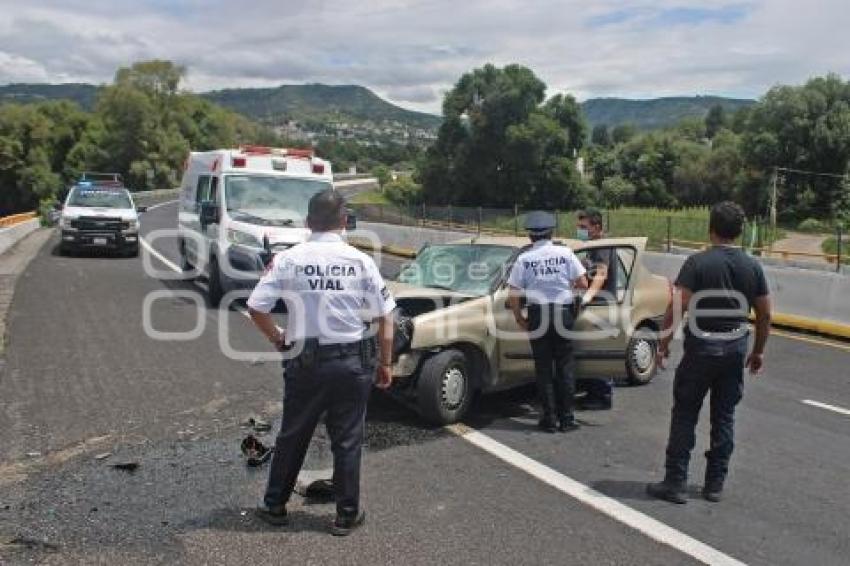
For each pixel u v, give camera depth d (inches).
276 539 179.3
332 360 177.6
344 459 181.9
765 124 2501.2
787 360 406.6
